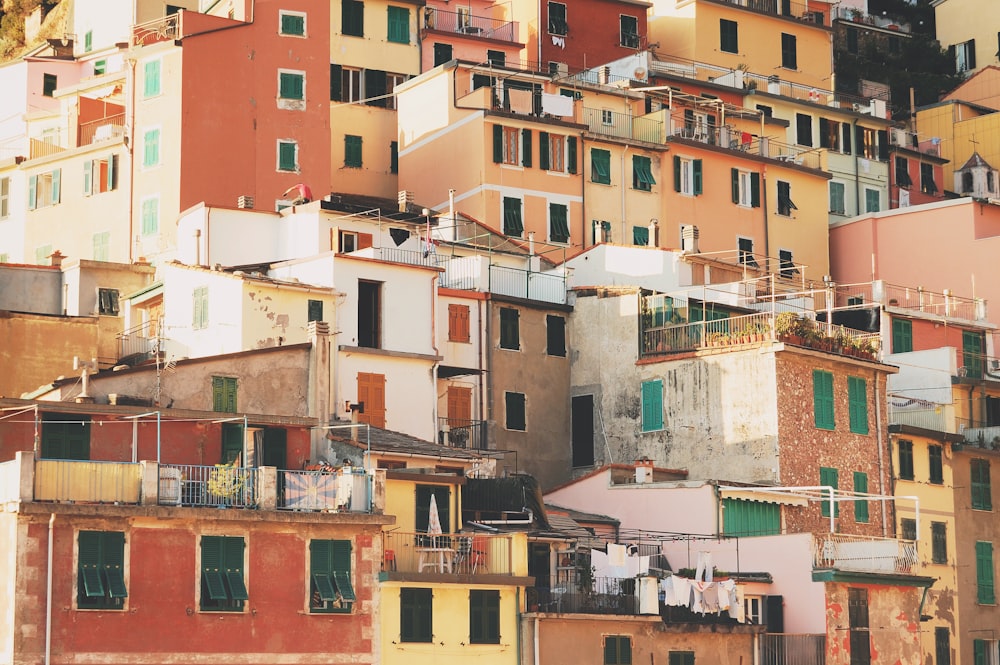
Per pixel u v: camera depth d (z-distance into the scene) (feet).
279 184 299.38
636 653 200.54
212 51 298.15
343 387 223.92
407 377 230.68
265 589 177.06
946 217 327.26
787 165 336.08
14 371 240.53
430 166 312.09
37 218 310.65
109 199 300.20
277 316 225.15
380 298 234.79
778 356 238.48
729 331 248.52
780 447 235.61
